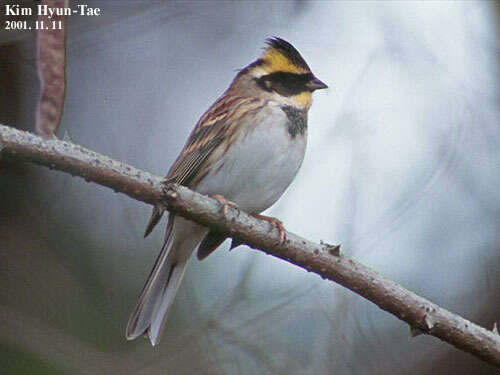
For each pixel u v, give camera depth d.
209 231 10.00
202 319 11.80
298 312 11.55
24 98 13.48
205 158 10.24
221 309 11.34
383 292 7.89
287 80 10.61
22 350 10.83
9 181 13.45
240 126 10.11
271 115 10.18
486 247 13.75
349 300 11.38
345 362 11.16
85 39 13.70
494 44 14.04
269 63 10.77
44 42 6.34
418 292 13.66
